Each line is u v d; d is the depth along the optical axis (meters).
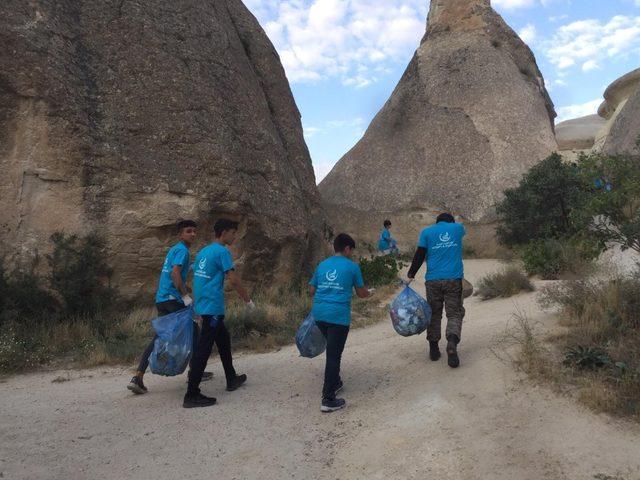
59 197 10.19
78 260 9.84
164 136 11.48
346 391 5.47
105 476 3.87
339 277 5.22
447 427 4.16
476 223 21.75
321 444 4.30
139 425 4.84
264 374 6.45
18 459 4.16
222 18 15.11
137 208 10.71
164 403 5.46
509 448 3.71
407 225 23.23
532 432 3.87
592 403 4.05
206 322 5.36
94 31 11.60
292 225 13.19
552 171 16.77
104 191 10.51
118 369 7.34
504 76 26.28
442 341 6.71
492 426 4.05
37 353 7.83
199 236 11.55
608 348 4.88
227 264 5.45
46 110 10.21
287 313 10.36
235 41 15.35
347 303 5.21
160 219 10.86
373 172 25.48
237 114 13.39
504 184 22.52
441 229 5.75
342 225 24.23
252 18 17.75
